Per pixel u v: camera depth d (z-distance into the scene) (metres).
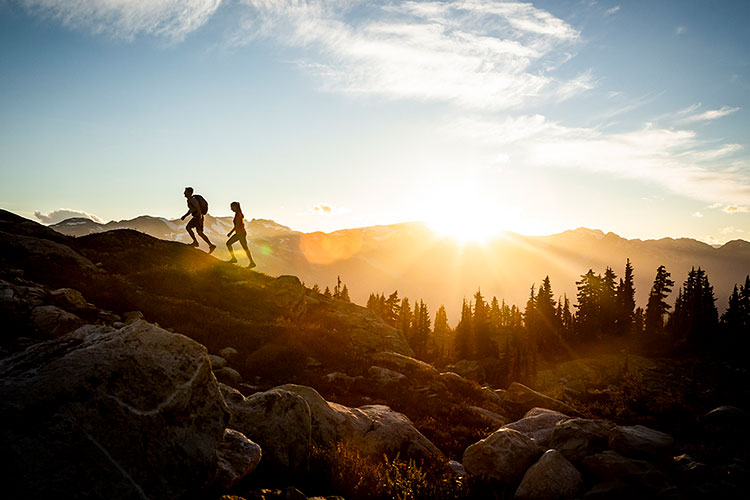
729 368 61.91
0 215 20.95
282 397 7.34
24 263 15.99
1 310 10.86
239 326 18.36
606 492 7.81
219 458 5.02
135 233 26.39
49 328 10.93
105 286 16.62
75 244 21.92
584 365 69.06
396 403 16.58
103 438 3.92
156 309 16.48
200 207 24.16
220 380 13.42
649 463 8.48
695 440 13.86
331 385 16.16
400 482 7.55
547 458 8.76
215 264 25.98
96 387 4.15
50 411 3.82
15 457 3.46
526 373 64.12
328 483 6.89
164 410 4.43
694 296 85.94
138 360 4.56
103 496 3.65
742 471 8.83
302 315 25.73
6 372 4.24
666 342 79.06
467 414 17.44
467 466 9.73
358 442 10.18
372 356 22.56
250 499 5.05
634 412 20.59
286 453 6.71
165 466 4.16
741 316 78.19
